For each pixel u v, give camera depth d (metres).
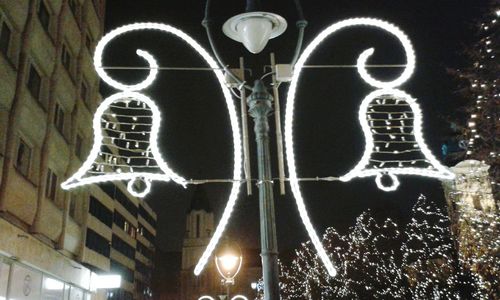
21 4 21.03
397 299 38.53
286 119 5.66
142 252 77.12
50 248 22.44
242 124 5.61
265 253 4.94
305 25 5.55
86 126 31.22
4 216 19.52
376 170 5.78
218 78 5.78
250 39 5.37
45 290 22.30
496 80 12.26
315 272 47.44
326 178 5.70
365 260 40.03
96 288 32.50
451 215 27.36
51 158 25.11
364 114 5.92
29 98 21.67
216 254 9.31
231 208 5.42
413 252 35.03
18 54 21.03
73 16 28.48
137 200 70.94
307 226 5.48
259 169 5.30
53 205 24.77
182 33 5.86
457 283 28.33
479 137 13.15
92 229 39.41
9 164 19.22
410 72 5.79
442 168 5.80
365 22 5.68
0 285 17.48
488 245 19.48
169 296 102.38
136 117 6.02
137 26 5.72
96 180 5.62
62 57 27.69
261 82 5.54
